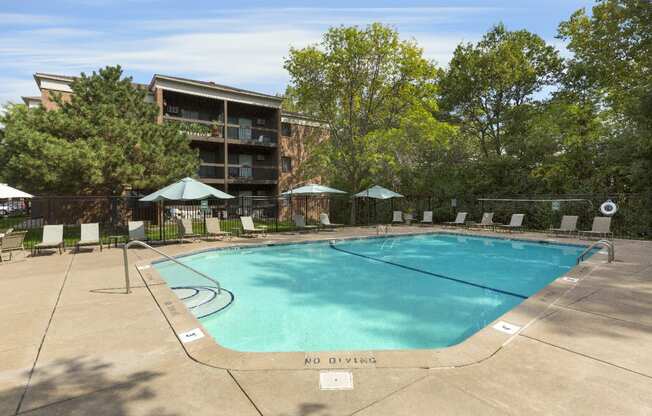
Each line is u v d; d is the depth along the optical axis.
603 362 3.24
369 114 20.72
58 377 3.01
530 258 11.12
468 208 19.95
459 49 24.83
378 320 5.65
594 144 16.64
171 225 19.28
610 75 17.22
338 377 2.97
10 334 4.04
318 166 25.62
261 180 25.30
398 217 20.05
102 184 14.55
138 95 17.25
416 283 8.09
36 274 7.49
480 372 3.05
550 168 17.86
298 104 21.00
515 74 22.53
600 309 4.79
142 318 4.57
